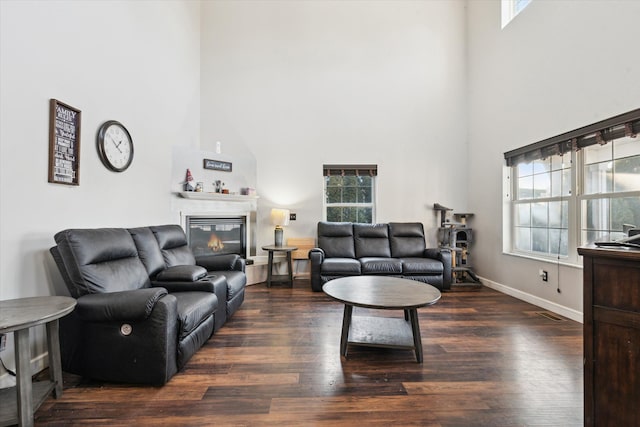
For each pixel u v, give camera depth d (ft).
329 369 6.53
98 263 6.73
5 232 5.88
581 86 9.20
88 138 7.97
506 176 13.15
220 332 8.59
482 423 4.85
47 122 6.73
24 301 5.44
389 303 6.67
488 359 6.97
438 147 15.96
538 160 11.60
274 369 6.52
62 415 5.03
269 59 15.72
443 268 13.32
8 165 5.93
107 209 8.70
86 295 6.16
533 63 11.24
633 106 7.68
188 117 14.16
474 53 15.20
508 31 12.62
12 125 5.99
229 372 6.40
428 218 15.97
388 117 15.92
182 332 6.36
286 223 14.83
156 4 11.32
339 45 15.85
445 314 10.11
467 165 15.94
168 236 9.93
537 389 5.79
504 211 13.15
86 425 4.79
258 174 15.66
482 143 14.60
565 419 4.96
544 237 11.30
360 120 15.90
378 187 15.96
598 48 8.62
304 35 15.79
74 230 6.48
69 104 7.34
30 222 6.36
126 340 5.89
